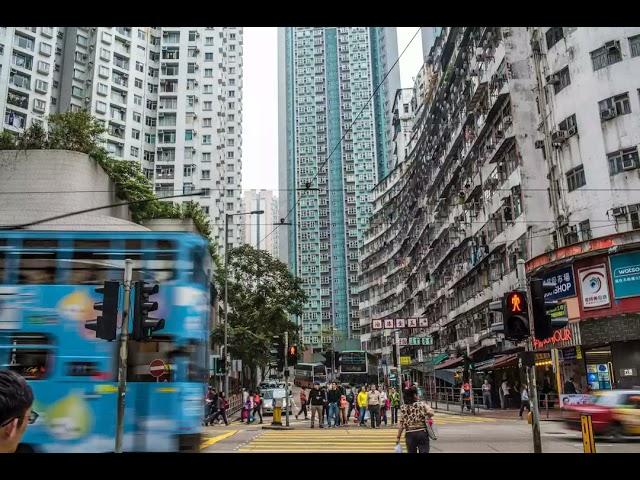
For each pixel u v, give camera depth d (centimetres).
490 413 2589
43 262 975
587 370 2295
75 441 899
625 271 2156
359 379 5219
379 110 12631
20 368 924
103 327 871
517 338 973
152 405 921
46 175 2125
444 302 4638
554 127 2634
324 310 11800
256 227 14662
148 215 3161
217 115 7225
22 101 5531
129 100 6806
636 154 2309
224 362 2622
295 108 13050
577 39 2527
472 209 3644
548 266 2417
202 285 1010
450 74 3981
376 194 8556
